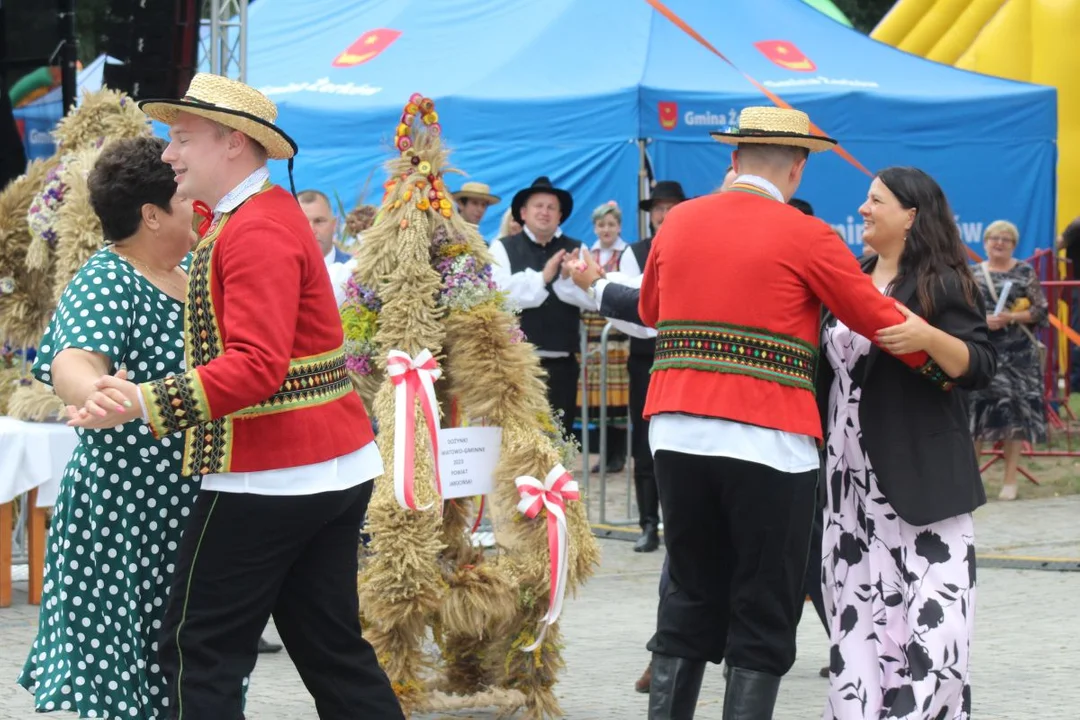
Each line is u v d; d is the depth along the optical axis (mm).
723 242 5273
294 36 18250
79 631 4953
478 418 6184
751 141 5348
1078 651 7879
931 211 5527
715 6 16766
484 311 6113
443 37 16828
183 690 4371
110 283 4824
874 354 5480
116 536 4934
